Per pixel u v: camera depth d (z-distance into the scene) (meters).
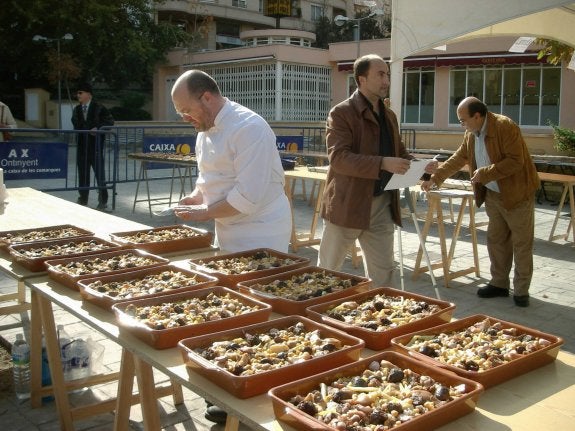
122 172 14.11
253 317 2.11
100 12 23.47
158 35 26.59
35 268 2.85
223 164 3.22
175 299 2.32
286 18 37.06
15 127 9.31
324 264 4.02
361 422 1.46
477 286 5.73
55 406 3.32
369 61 3.64
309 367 1.72
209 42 34.41
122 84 29.22
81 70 25.67
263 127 3.16
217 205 3.14
